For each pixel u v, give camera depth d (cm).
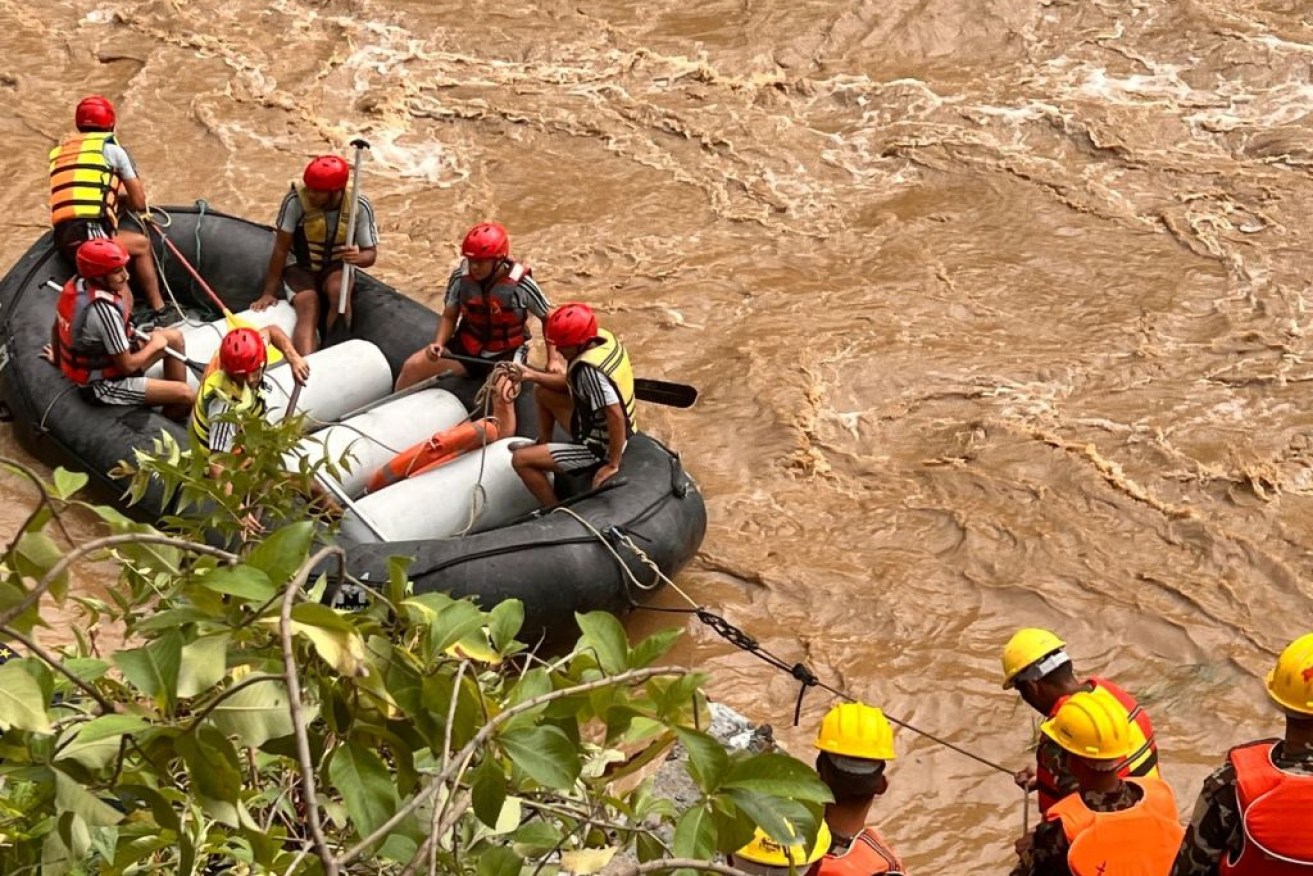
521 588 571
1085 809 364
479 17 1213
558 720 191
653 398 661
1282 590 643
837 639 621
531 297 667
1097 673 604
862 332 833
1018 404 769
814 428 754
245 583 171
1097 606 634
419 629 198
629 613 627
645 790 220
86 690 176
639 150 1041
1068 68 1127
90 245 643
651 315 852
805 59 1152
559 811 209
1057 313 855
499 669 229
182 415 678
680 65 1142
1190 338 827
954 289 879
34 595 165
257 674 177
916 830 528
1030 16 1175
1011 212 958
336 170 712
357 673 172
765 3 1214
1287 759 322
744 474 723
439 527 612
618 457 609
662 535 600
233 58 1145
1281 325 834
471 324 676
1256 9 1186
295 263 761
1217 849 328
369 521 598
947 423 757
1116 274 891
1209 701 588
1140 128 1044
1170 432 744
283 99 1094
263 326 718
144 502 626
